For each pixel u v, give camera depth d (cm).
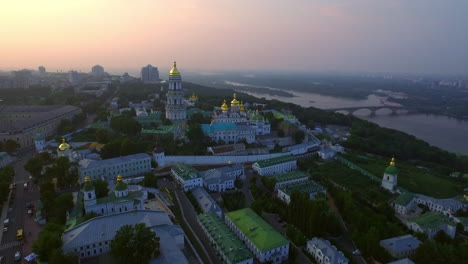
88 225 15750
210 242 17875
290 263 17238
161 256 14388
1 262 15050
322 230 19425
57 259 13188
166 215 17925
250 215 19812
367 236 17900
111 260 14812
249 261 16025
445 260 16400
